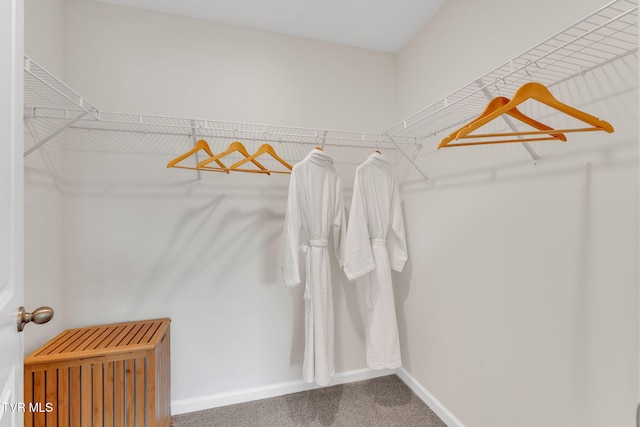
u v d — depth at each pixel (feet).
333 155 6.95
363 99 7.16
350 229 5.45
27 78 4.05
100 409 4.27
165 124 5.32
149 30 5.85
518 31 4.12
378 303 5.72
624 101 2.97
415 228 6.52
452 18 5.46
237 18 6.14
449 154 5.51
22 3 2.27
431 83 6.05
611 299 3.10
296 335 6.68
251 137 6.40
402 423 5.58
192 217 6.06
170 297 5.95
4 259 1.98
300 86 6.73
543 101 2.78
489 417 4.67
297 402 6.25
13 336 2.11
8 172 2.04
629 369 2.97
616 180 3.05
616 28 3.04
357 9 5.89
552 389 3.72
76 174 5.44
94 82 5.54
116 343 4.58
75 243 5.43
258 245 6.44
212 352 6.19
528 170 4.02
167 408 5.43
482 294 4.78
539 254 3.86
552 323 3.71
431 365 6.04
